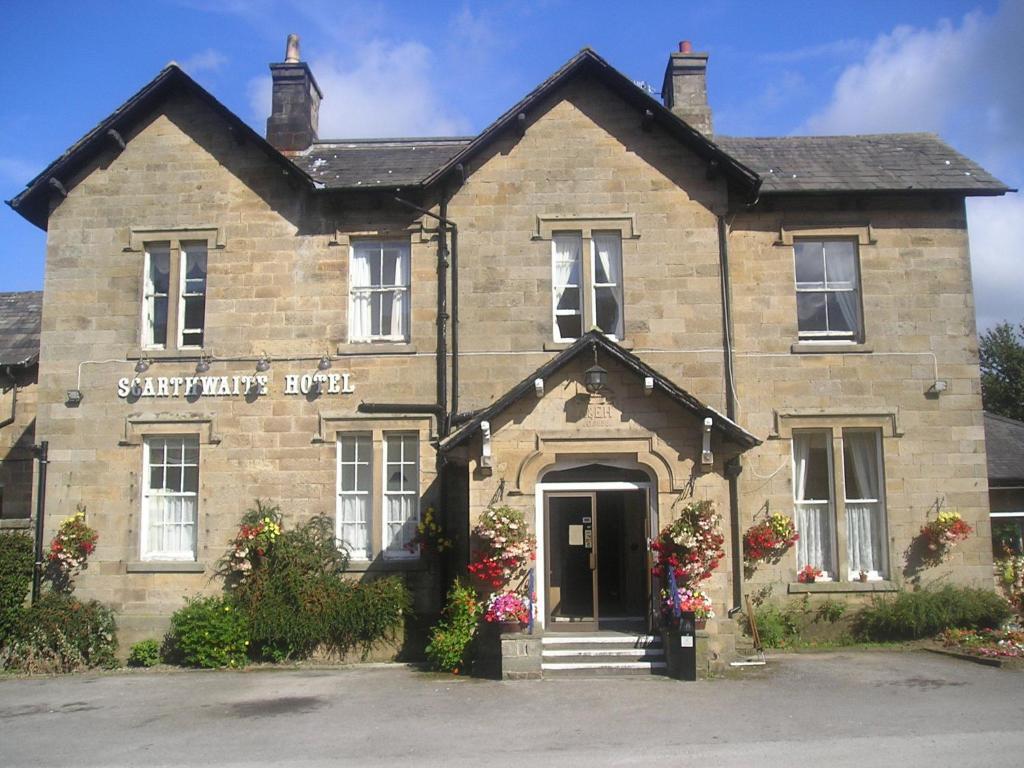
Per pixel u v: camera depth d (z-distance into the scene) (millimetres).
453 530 15695
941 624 15250
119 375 16312
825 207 16531
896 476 15961
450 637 14117
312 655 15266
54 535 15930
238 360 16250
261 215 16609
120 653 15562
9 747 9930
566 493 14805
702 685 12383
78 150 16625
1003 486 17859
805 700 11305
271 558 15469
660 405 14297
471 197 16375
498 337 16000
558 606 14883
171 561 15852
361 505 16047
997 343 39906
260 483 15969
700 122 18312
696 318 15953
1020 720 10031
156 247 16797
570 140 16453
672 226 16188
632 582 15242
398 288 16516
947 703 10969
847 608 15680
